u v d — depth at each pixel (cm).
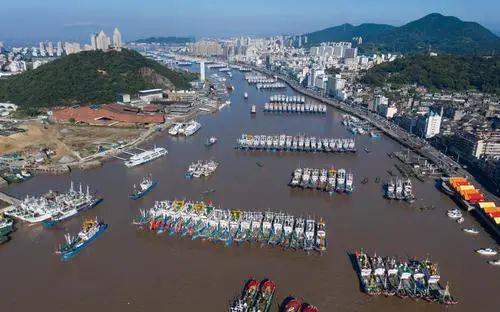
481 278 17288
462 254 19112
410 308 15538
